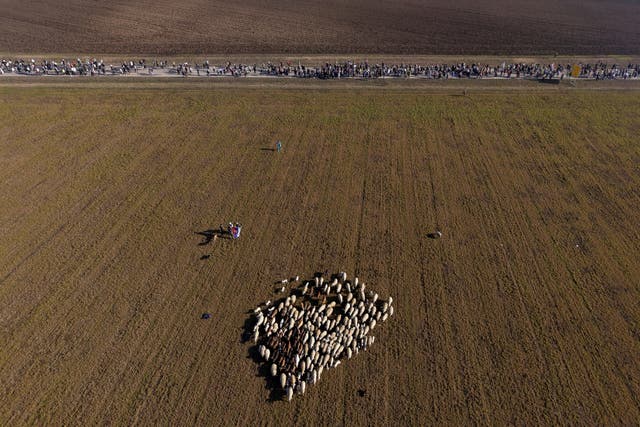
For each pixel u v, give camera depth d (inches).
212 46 3671.3
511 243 1556.3
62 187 1854.1
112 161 2028.8
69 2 4842.5
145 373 1140.5
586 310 1302.9
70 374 1135.6
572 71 2903.5
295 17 4461.1
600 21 4357.8
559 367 1152.8
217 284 1397.6
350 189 1845.5
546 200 1766.7
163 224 1652.3
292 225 1648.6
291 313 1279.5
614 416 1048.2
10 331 1244.5
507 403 1078.4
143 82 2876.5
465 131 2267.5
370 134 2249.0
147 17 4394.7
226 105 2554.1
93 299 1343.5
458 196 1797.5
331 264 1473.9
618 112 2431.1
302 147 2142.0
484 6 4918.8
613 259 1482.5
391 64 3272.6
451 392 1103.0
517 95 2667.3
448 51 3585.1
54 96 2640.3
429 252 1523.1
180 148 2130.9
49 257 1499.8
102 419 1042.1
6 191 1823.3
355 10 4722.0
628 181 1867.6
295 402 1083.9
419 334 1243.2
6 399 1079.6
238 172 1957.4
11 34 3902.6
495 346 1206.9
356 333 1234.0
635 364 1157.7
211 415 1053.8
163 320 1279.5
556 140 2169.0
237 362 1170.0
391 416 1055.0
